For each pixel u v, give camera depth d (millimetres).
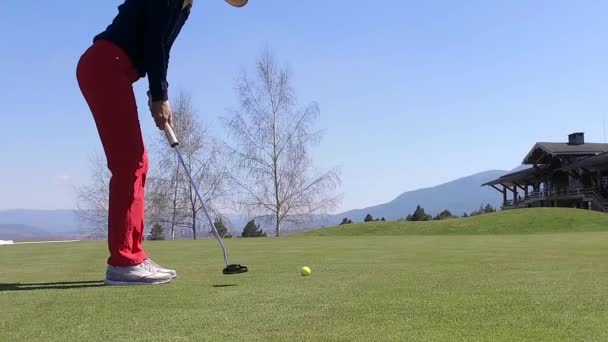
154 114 3193
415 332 1664
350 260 4363
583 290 2482
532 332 1658
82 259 5035
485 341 1557
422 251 5523
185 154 26984
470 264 3848
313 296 2354
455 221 17344
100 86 3057
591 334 1631
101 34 3137
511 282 2783
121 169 3021
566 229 15781
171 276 3031
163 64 3123
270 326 1761
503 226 16312
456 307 2062
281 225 28078
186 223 26984
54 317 1945
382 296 2336
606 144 41219
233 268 3244
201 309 2064
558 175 41469
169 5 3082
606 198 35250
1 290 2699
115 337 1644
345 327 1737
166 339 1611
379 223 17500
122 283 2916
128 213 2992
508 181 46969
